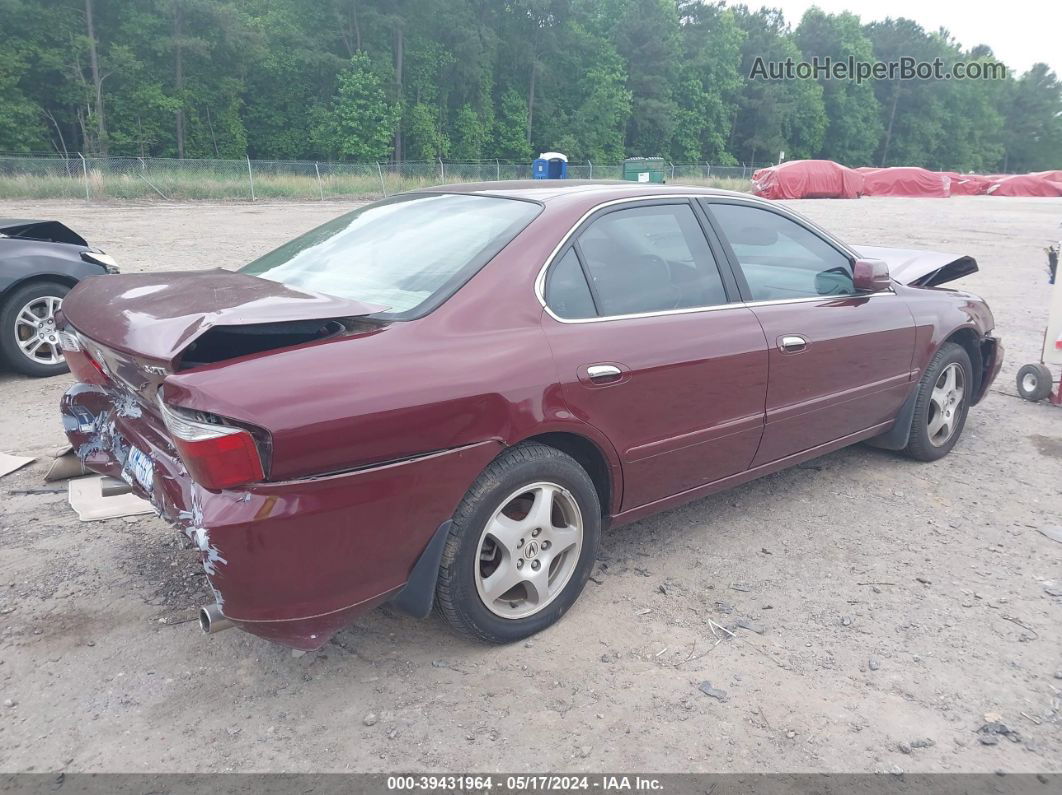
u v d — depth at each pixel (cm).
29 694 267
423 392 254
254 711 263
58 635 298
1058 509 437
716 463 366
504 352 279
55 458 462
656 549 381
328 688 275
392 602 275
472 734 254
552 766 242
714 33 7381
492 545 294
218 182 2881
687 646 304
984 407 624
